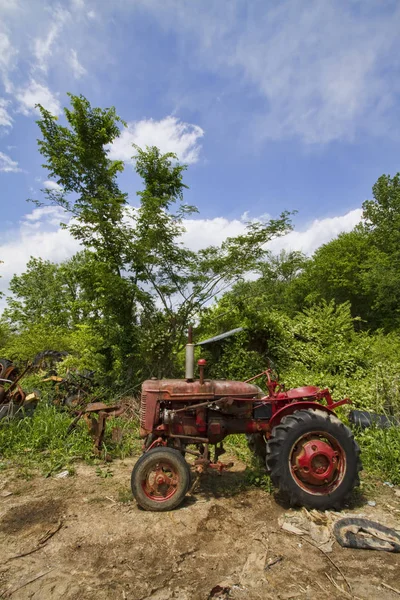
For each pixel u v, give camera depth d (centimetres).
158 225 751
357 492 370
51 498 357
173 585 231
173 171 915
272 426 377
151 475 344
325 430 341
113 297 748
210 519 315
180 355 830
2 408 537
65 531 296
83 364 870
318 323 988
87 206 779
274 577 238
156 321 789
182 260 773
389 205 2816
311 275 2877
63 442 496
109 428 562
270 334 884
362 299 2595
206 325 816
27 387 754
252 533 293
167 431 378
